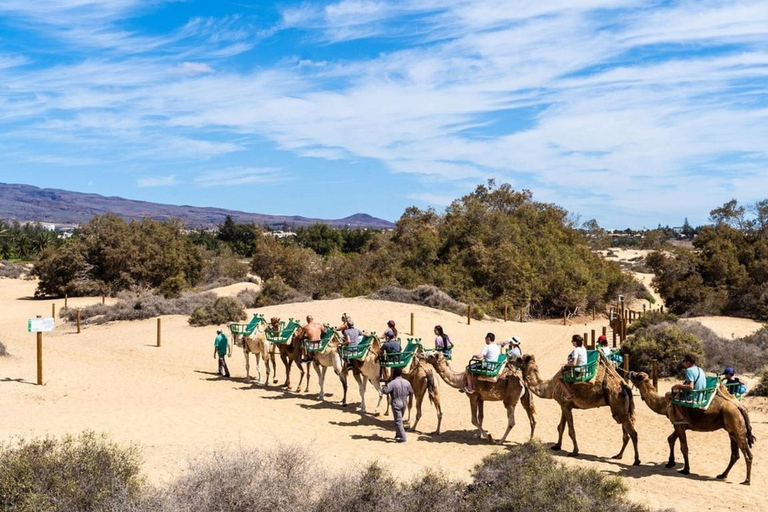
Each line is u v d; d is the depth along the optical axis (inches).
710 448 582.6
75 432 555.2
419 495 379.2
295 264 2445.9
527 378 578.2
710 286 2004.2
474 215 2274.9
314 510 358.3
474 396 600.7
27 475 350.0
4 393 733.9
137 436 555.5
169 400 749.9
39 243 4532.5
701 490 459.8
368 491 371.2
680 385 503.8
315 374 945.5
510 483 384.5
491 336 599.8
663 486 468.8
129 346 1184.2
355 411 717.9
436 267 2139.5
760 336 1129.4
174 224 2770.7
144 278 2409.0
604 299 2311.8
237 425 624.7
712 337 1091.3
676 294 2007.9
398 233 2423.7
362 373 702.5
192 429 596.4
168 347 1175.0
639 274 3314.5
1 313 1859.0
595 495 377.7
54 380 830.5
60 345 1194.6
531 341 1310.3
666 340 937.5
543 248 2261.3
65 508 335.6
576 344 549.0
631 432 528.1
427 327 1368.1
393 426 652.1
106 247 2379.4
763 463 531.8
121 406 703.7
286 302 1780.3
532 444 444.5
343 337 732.7
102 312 1712.6
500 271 2059.5
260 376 883.4
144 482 390.6
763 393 776.9
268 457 413.4
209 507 350.9
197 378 911.7
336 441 578.6
